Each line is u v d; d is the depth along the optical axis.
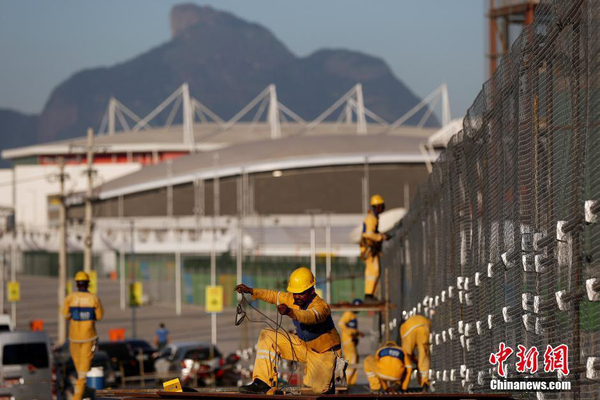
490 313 15.12
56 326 105.00
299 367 28.70
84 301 25.19
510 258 13.57
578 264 10.33
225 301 124.31
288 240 133.12
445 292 20.67
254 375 13.39
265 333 13.44
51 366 37.75
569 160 10.60
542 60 11.80
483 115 15.71
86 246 82.88
